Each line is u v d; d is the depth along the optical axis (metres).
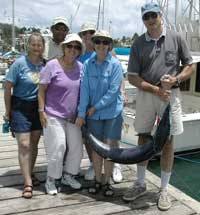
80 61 4.48
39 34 4.07
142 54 3.71
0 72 18.14
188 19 9.90
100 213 3.80
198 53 8.77
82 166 5.14
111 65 3.86
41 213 3.77
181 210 3.91
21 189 4.32
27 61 4.01
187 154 7.82
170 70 3.68
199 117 7.65
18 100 4.04
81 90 3.95
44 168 5.03
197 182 6.88
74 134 4.14
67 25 4.78
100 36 3.73
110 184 4.45
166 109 3.64
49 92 4.01
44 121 4.03
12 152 5.86
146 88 3.72
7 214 3.73
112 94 3.86
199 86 8.78
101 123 4.02
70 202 4.02
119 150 3.87
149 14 3.53
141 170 4.10
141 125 3.94
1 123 8.19
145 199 4.14
